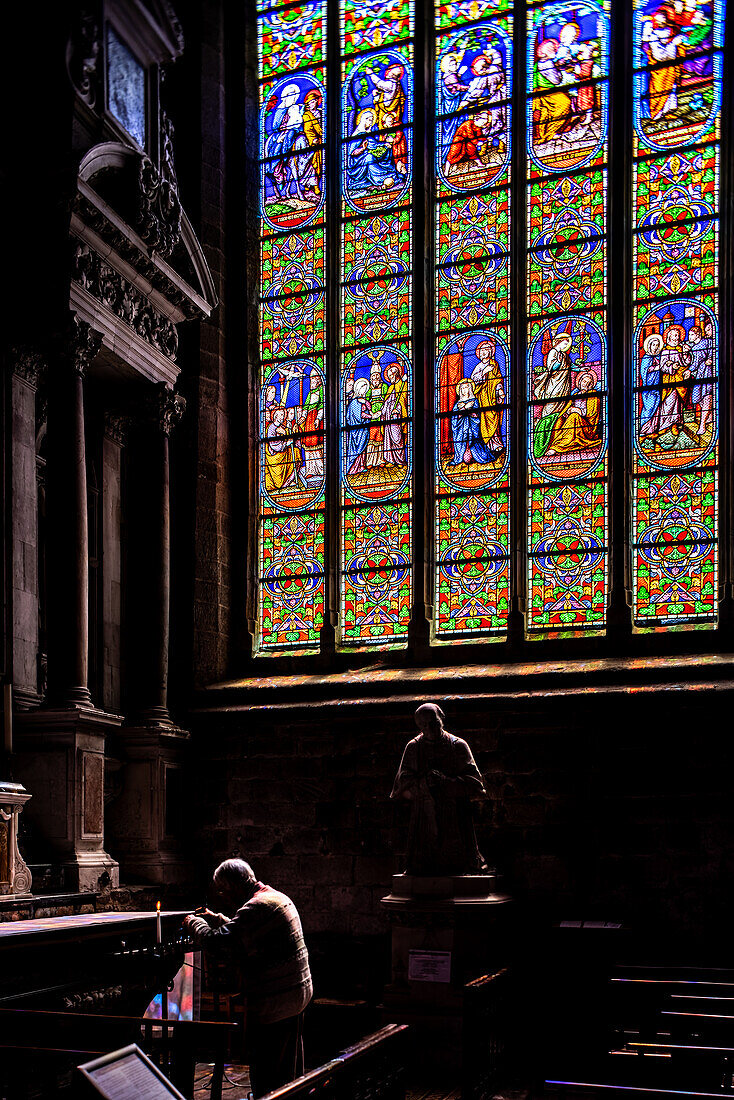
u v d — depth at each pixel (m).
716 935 12.96
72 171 12.94
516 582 15.34
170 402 15.61
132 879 14.48
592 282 15.76
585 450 15.41
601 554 15.11
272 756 15.45
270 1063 8.40
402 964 12.05
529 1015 13.30
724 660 13.69
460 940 11.91
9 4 13.63
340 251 17.31
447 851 12.39
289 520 16.98
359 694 15.30
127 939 11.53
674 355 15.23
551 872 13.75
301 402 17.20
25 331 13.43
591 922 12.80
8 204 13.29
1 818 11.05
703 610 14.58
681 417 15.05
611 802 13.66
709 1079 7.84
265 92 18.28
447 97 17.03
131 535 15.71
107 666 15.27
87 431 15.34
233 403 17.41
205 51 17.86
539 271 16.09
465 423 16.14
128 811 14.84
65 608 13.35
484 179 16.59
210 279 16.17
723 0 15.66
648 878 13.37
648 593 14.90
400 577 16.12
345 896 14.73
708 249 15.26
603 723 13.86
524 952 13.59
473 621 15.65
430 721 12.61
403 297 16.77
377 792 14.85
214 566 16.67
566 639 14.91
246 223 17.81
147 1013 9.76
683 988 9.41
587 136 16.12
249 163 18.02
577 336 15.72
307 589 16.70
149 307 14.97
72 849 12.85
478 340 16.25
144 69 15.05
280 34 18.31
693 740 13.45
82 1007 10.75
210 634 16.48
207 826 15.59
